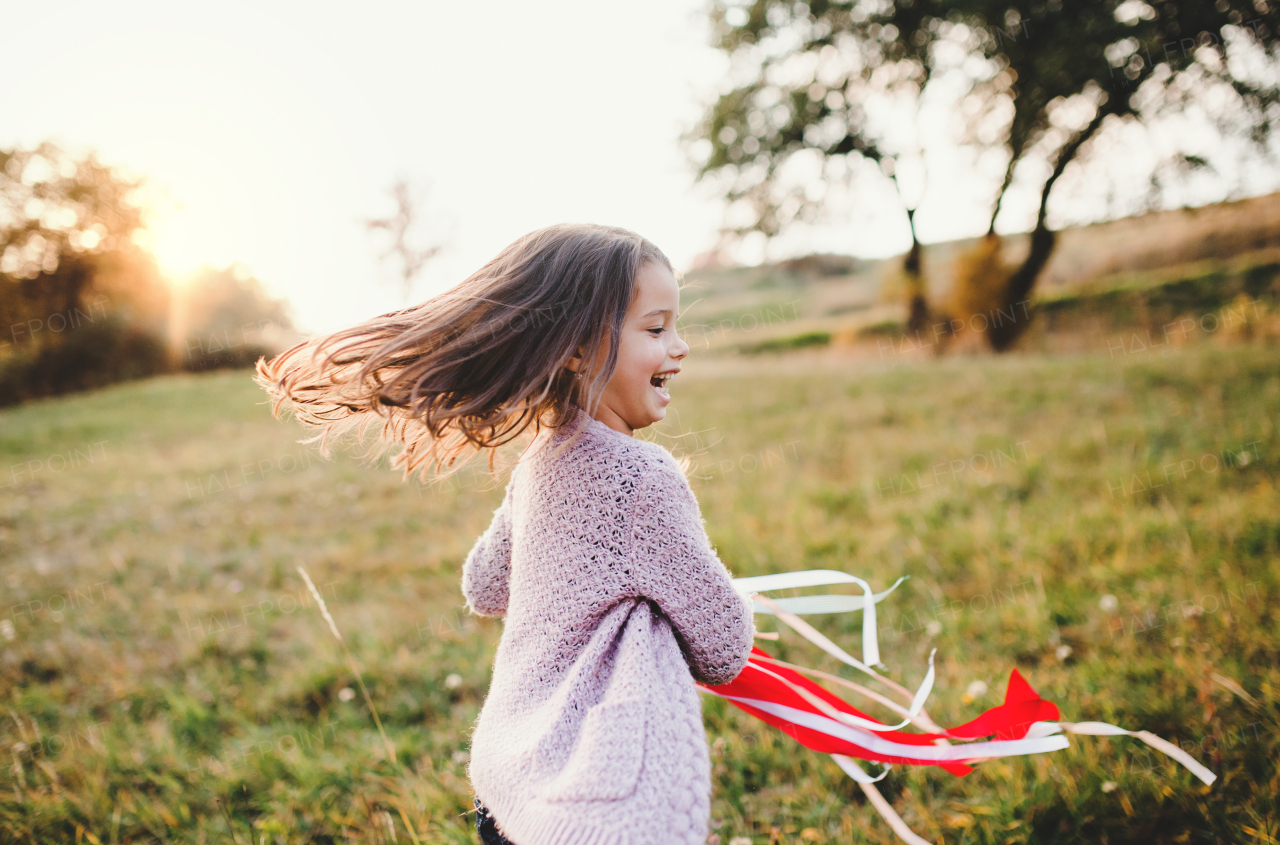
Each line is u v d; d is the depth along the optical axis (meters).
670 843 0.94
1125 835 1.82
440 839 1.97
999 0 13.67
